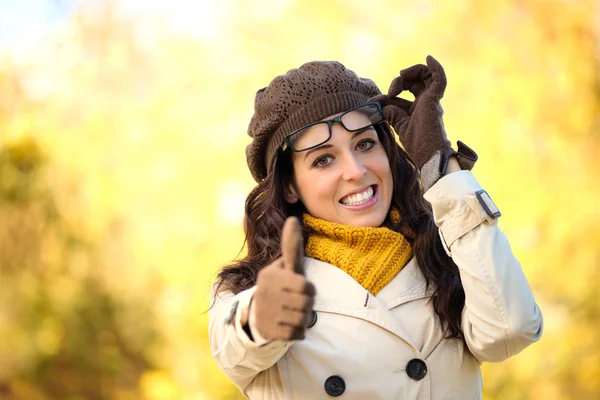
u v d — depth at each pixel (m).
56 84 7.57
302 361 2.26
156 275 7.04
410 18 6.93
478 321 2.19
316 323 2.29
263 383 2.32
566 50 6.91
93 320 7.11
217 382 6.71
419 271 2.41
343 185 2.40
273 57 7.20
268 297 1.83
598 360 6.18
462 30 6.86
